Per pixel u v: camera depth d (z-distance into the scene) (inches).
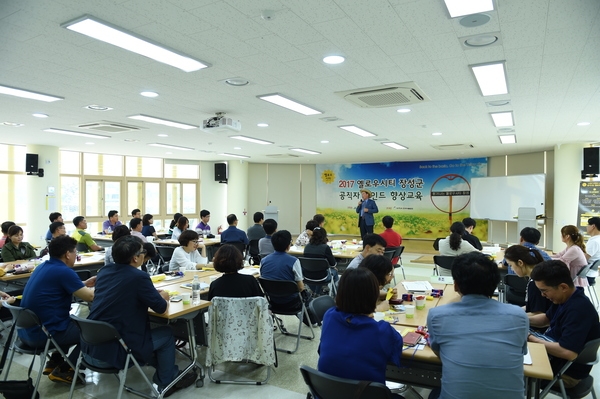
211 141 350.3
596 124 265.7
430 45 130.0
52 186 369.1
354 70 155.4
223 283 127.7
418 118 248.4
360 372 69.2
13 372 135.3
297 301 156.3
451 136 319.6
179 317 118.6
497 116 241.6
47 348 114.7
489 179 443.5
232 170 526.3
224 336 121.1
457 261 74.4
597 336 87.4
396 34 121.2
